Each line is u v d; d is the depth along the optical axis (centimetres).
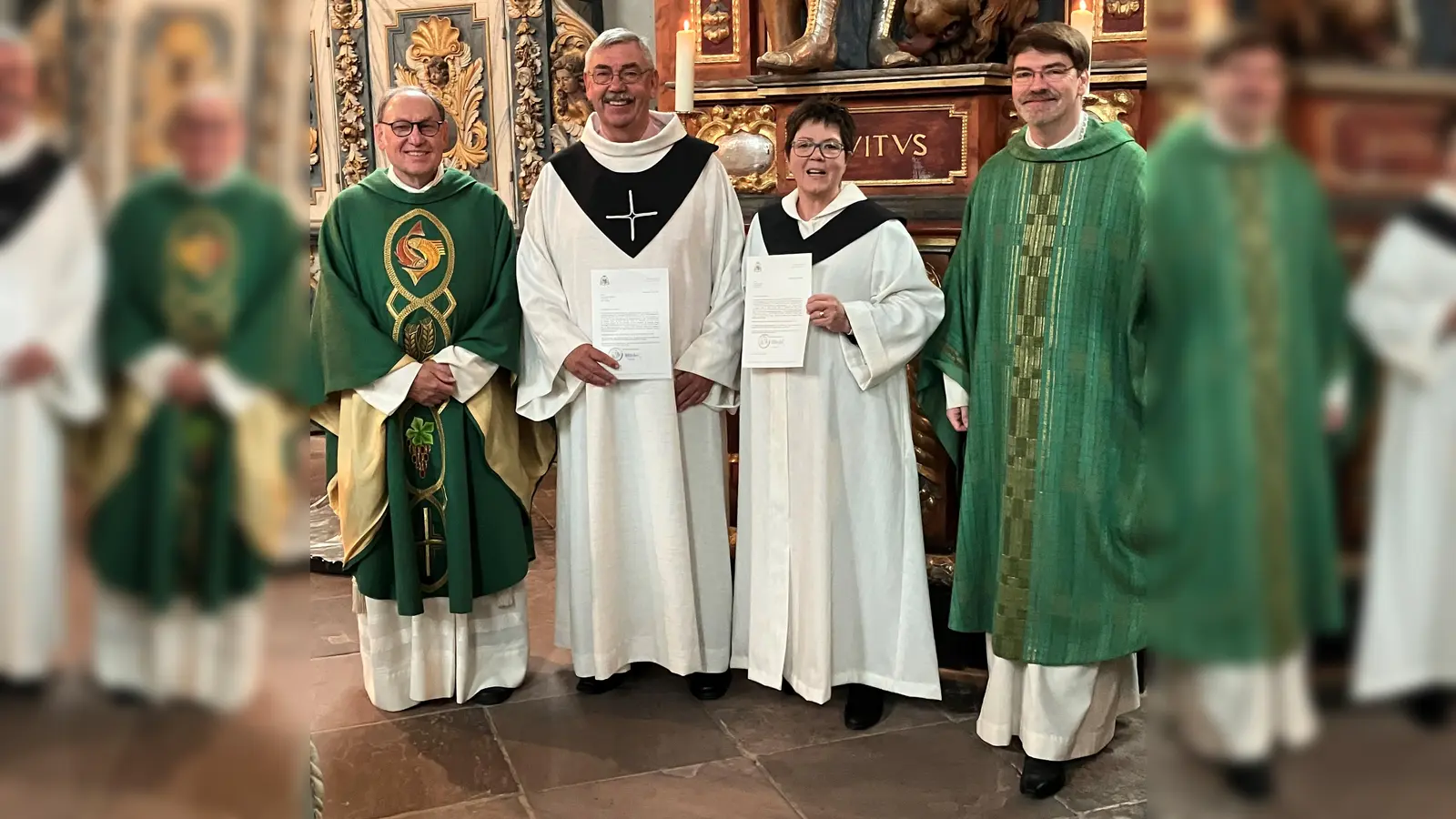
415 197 306
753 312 296
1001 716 279
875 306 285
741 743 296
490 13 539
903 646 302
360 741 299
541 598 409
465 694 320
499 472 311
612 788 272
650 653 325
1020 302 260
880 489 299
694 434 317
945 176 334
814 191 295
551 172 317
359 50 567
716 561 322
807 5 360
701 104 386
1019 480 262
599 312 306
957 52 346
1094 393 254
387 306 300
